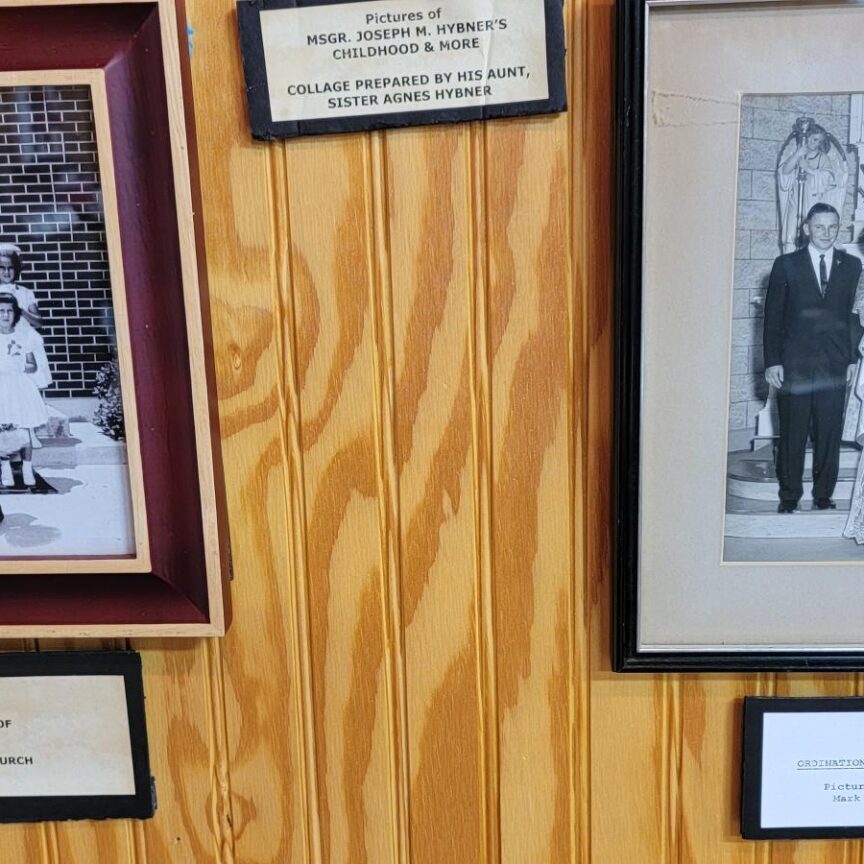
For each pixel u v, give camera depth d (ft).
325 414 2.14
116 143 1.95
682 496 2.12
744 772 2.23
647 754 2.26
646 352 2.06
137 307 2.02
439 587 2.19
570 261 2.07
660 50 1.94
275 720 2.27
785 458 2.09
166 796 2.31
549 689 2.23
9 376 2.07
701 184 1.99
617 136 1.96
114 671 2.25
